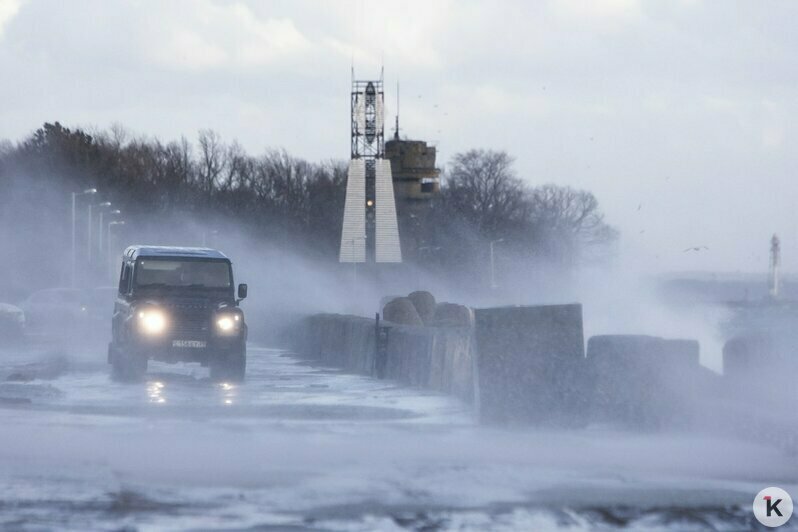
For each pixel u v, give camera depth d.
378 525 25.08
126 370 71.00
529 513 26.66
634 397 42.91
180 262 75.06
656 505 27.78
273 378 74.69
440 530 24.81
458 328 62.22
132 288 74.19
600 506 27.58
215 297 74.62
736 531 25.36
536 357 44.03
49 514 25.70
